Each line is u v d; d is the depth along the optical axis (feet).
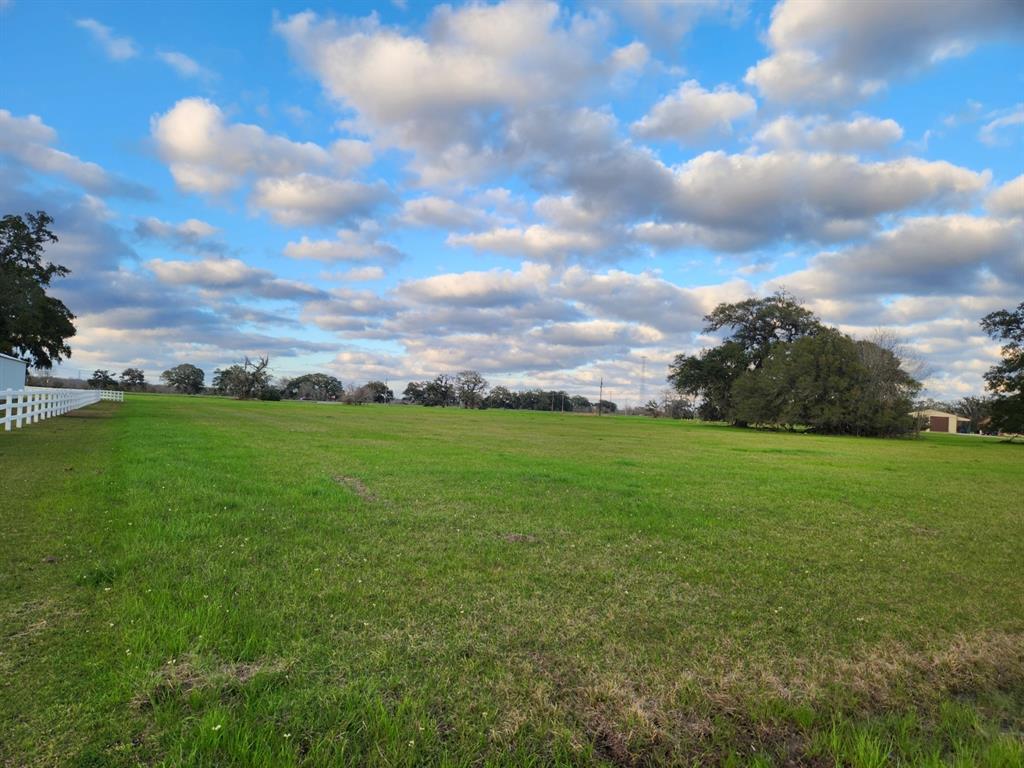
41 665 12.25
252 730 10.30
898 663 14.47
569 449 80.38
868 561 24.14
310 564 20.15
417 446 70.64
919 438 192.75
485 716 11.16
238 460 46.88
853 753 10.66
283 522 25.96
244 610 15.53
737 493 41.91
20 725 10.19
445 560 21.40
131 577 17.54
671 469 57.21
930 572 22.79
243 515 26.55
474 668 13.14
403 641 14.33
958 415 376.89
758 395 210.59
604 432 142.61
